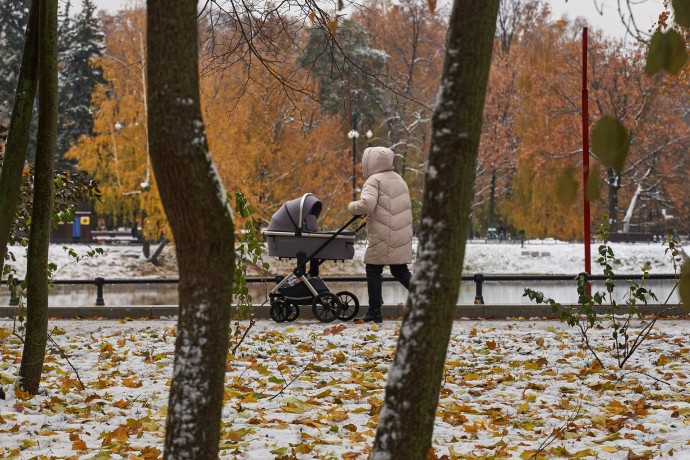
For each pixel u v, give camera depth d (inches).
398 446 171.3
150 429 311.0
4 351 493.4
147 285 1726.1
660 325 626.2
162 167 175.9
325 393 372.5
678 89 1824.6
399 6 2524.6
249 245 474.9
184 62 175.0
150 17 175.5
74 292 1505.9
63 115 2883.9
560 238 3029.0
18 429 307.3
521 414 339.9
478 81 168.1
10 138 344.2
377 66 2249.0
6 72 2635.3
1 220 342.6
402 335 172.7
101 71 2832.2
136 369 447.8
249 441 290.4
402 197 636.7
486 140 2790.4
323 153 2289.6
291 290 650.2
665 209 3216.0
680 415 330.0
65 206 462.0
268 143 2220.7
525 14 2588.6
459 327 626.2
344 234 640.4
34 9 344.2
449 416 331.0
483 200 3169.3
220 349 179.8
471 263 2445.9
